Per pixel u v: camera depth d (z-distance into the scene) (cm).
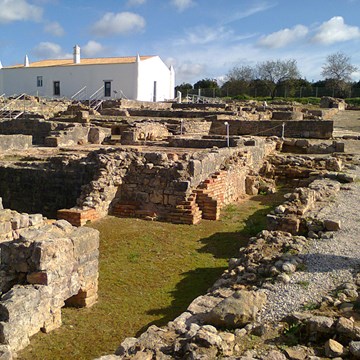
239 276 767
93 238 810
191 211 1364
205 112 3522
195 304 658
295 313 567
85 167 1591
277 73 8025
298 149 2494
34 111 4025
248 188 1817
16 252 721
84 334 702
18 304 646
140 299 836
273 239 908
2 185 1748
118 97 5884
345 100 6906
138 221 1376
